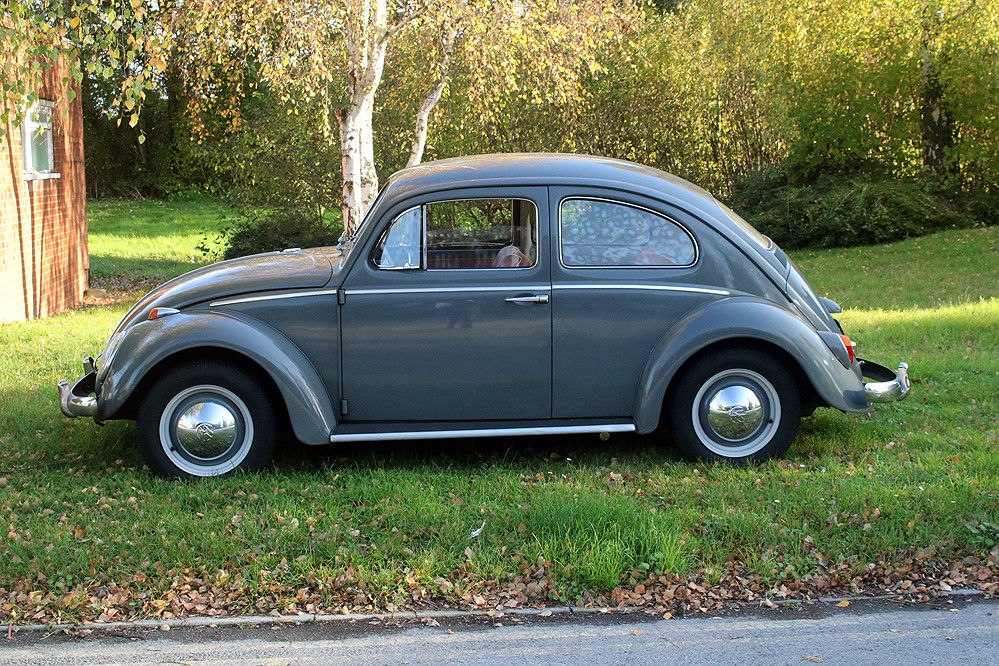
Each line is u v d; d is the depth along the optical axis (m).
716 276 5.46
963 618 3.88
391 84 16.55
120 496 5.17
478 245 5.45
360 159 11.91
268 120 17.05
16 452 6.03
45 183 12.13
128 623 3.88
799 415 5.52
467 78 13.82
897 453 5.69
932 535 4.45
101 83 26.53
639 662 3.58
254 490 5.18
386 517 4.75
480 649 3.68
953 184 19.62
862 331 9.39
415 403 5.46
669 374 5.34
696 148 19.89
